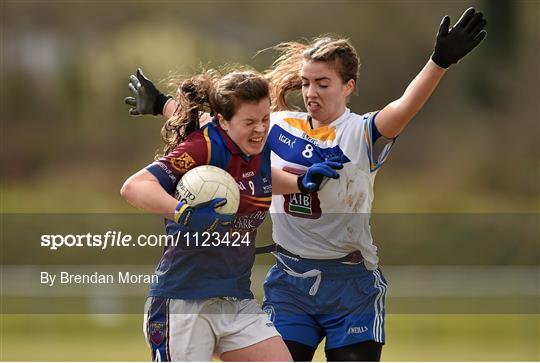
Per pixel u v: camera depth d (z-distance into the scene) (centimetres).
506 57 9750
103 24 9800
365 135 1717
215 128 1578
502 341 3712
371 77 9569
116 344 3422
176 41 9331
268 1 9731
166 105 1822
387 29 9588
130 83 1864
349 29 9594
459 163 9388
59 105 9700
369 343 1741
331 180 1734
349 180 1741
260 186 1608
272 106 1827
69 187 9125
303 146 1759
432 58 1623
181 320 1573
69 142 9581
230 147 1569
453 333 3972
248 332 1594
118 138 9488
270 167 1623
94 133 9544
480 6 9712
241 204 1589
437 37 1616
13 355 3105
